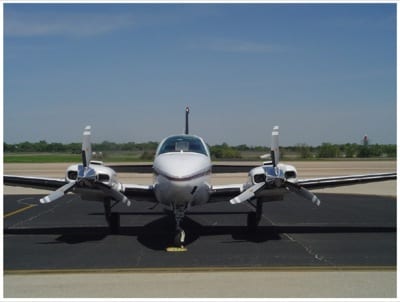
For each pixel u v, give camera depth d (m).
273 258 8.94
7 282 7.31
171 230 12.36
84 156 10.06
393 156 77.38
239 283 7.23
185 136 11.41
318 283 7.23
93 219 14.72
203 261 8.70
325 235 11.57
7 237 11.34
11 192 24.89
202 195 10.49
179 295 6.66
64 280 7.42
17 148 87.25
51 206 18.64
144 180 31.91
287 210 17.06
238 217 15.03
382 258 8.92
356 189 26.52
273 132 10.38
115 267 8.23
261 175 10.69
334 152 75.50
